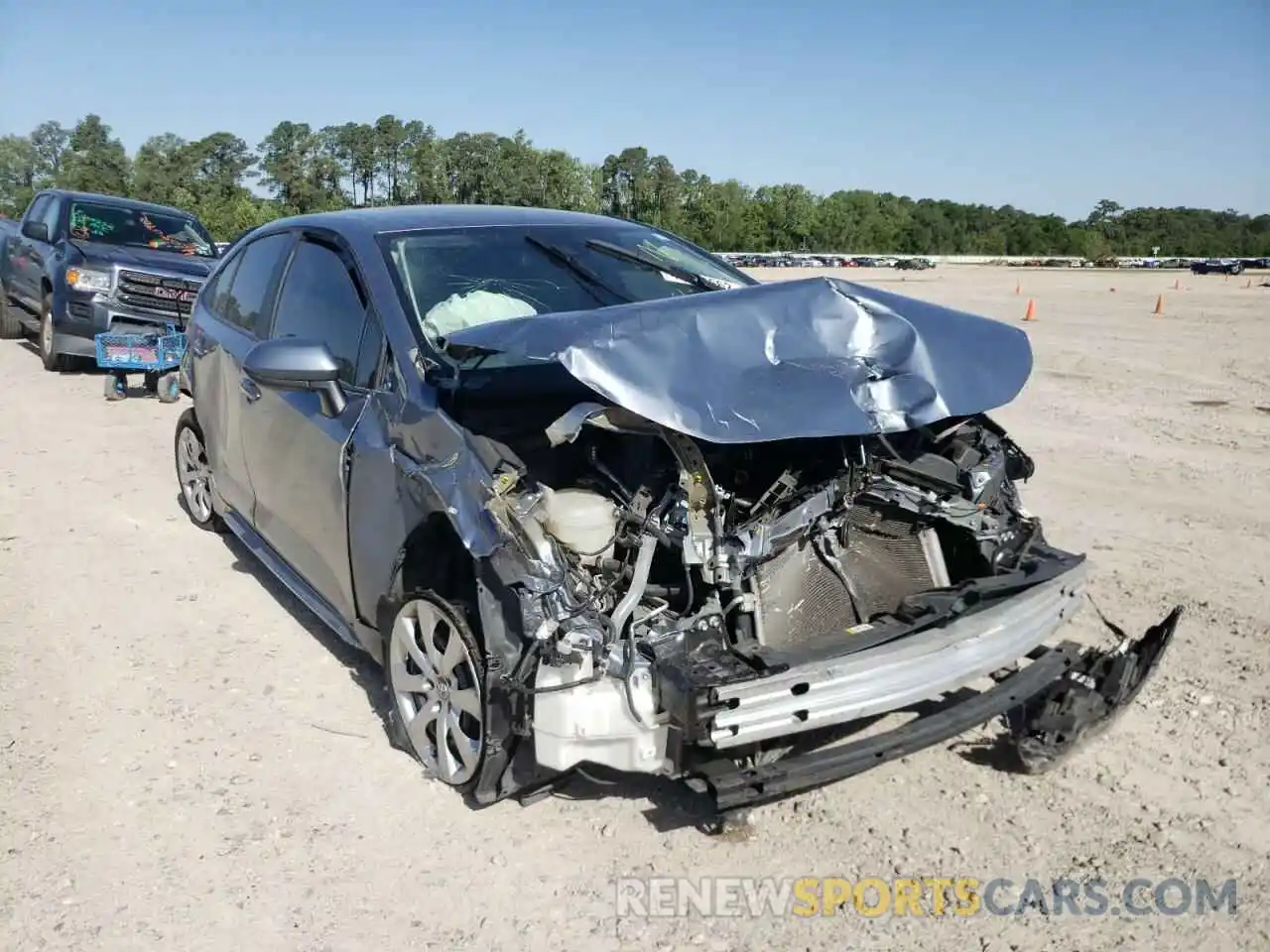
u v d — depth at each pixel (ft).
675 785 11.99
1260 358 51.11
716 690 9.29
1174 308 93.30
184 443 20.89
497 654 10.35
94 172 365.40
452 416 11.44
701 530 10.14
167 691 14.24
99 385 36.94
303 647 15.69
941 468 12.07
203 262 40.04
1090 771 12.37
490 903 10.07
